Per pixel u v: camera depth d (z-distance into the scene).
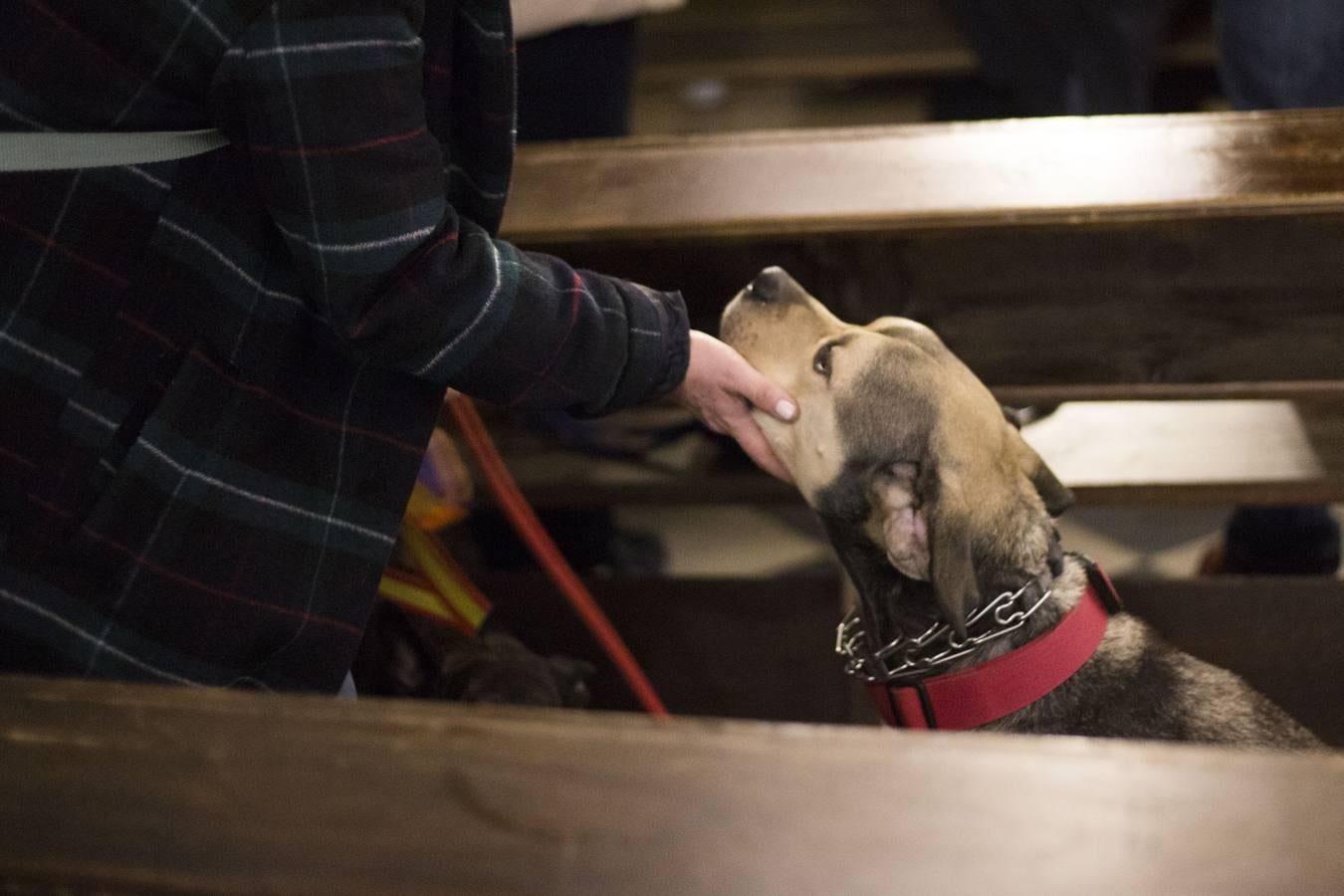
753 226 2.22
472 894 0.84
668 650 2.96
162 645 1.43
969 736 0.93
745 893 0.83
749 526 3.78
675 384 1.64
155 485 1.39
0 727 0.98
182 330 1.40
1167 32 4.67
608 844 0.86
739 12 5.30
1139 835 0.85
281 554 1.46
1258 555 3.04
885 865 0.84
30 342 1.36
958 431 2.04
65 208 1.35
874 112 5.14
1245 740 1.97
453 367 1.44
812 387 2.11
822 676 2.92
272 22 1.25
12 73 1.28
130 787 0.93
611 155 2.41
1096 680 2.03
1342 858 0.82
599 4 2.77
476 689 2.29
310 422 1.47
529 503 3.04
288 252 1.43
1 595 1.39
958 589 1.89
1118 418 3.35
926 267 2.25
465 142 1.52
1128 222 2.13
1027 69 4.44
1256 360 2.25
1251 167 2.17
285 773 0.93
